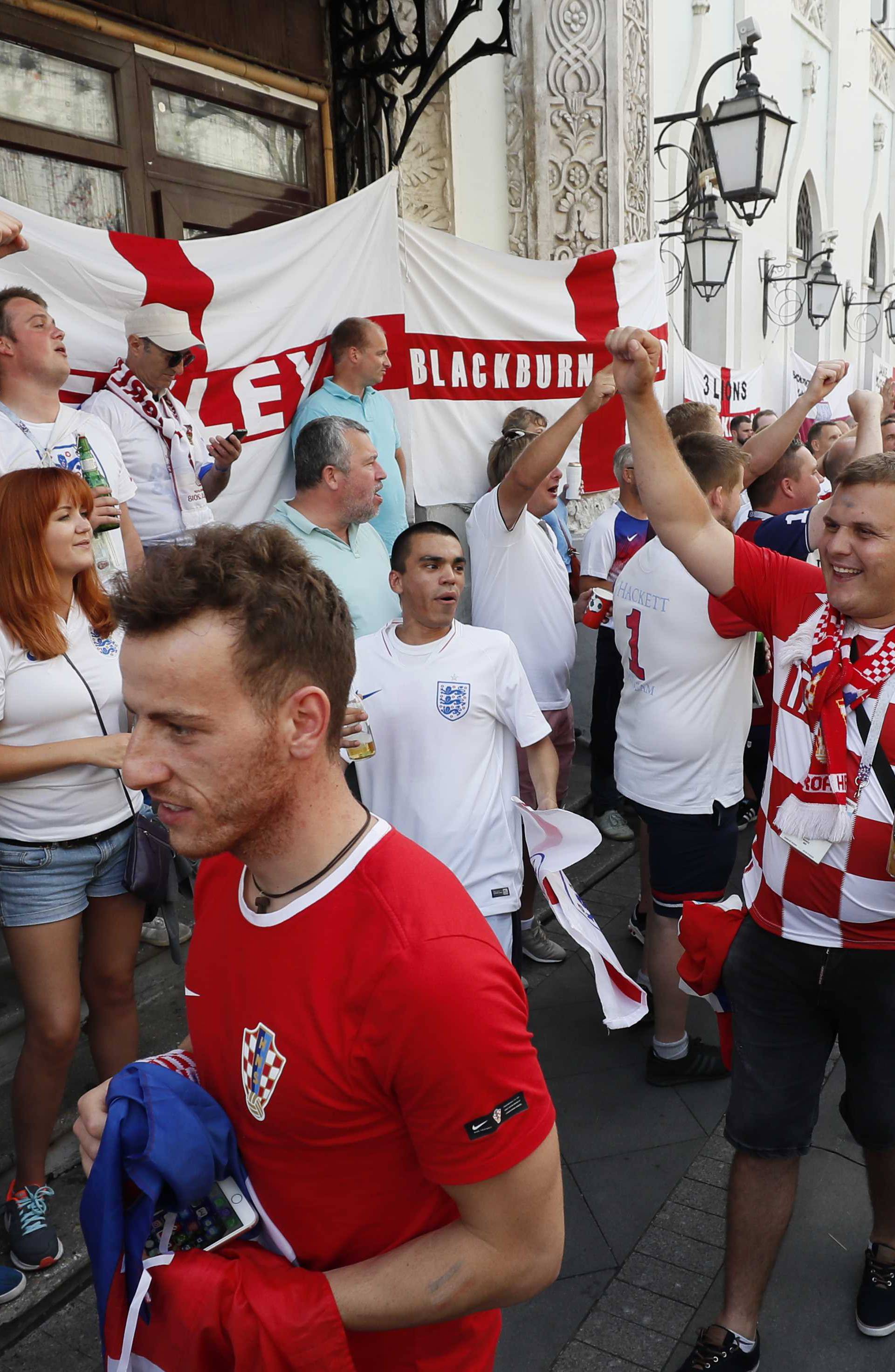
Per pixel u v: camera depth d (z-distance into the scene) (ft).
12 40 11.67
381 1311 3.38
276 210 15.48
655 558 9.62
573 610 15.92
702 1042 10.95
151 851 8.09
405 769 8.59
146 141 13.37
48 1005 7.87
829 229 37.83
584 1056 11.09
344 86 16.20
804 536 12.80
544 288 16.72
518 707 8.95
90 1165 3.85
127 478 9.64
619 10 18.89
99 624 8.05
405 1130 3.46
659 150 22.48
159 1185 3.52
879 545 6.06
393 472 13.66
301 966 3.38
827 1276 8.05
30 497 7.43
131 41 12.94
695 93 25.89
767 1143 6.91
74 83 12.45
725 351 29.66
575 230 19.85
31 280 10.09
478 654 8.70
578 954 13.28
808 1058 6.95
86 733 7.86
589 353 17.42
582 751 20.39
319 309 13.05
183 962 11.67
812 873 6.57
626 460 15.53
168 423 10.45
